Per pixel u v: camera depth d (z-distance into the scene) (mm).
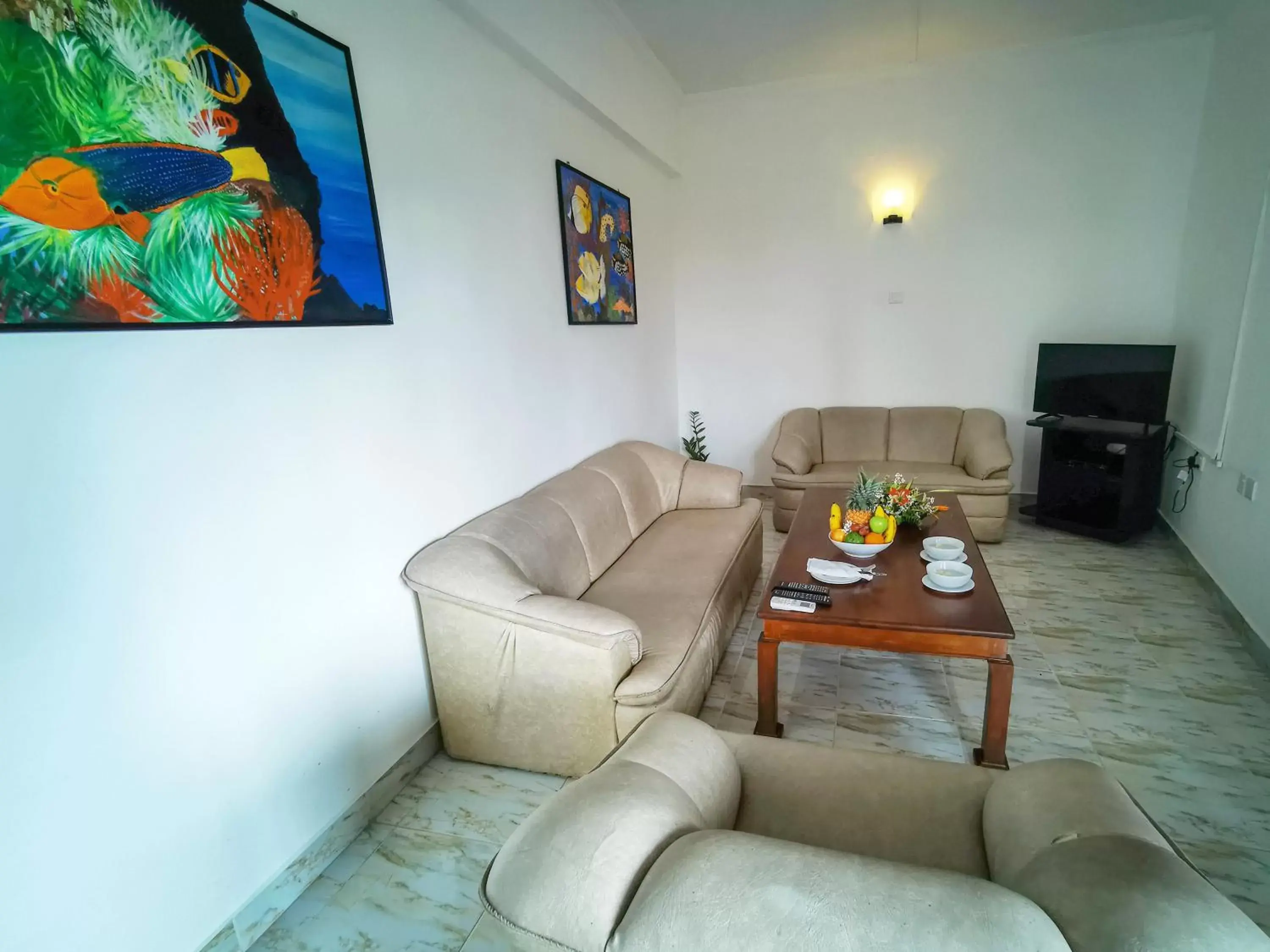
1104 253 3885
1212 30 3439
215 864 1379
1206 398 3172
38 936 1088
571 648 1761
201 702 1342
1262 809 1699
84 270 1111
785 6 3143
